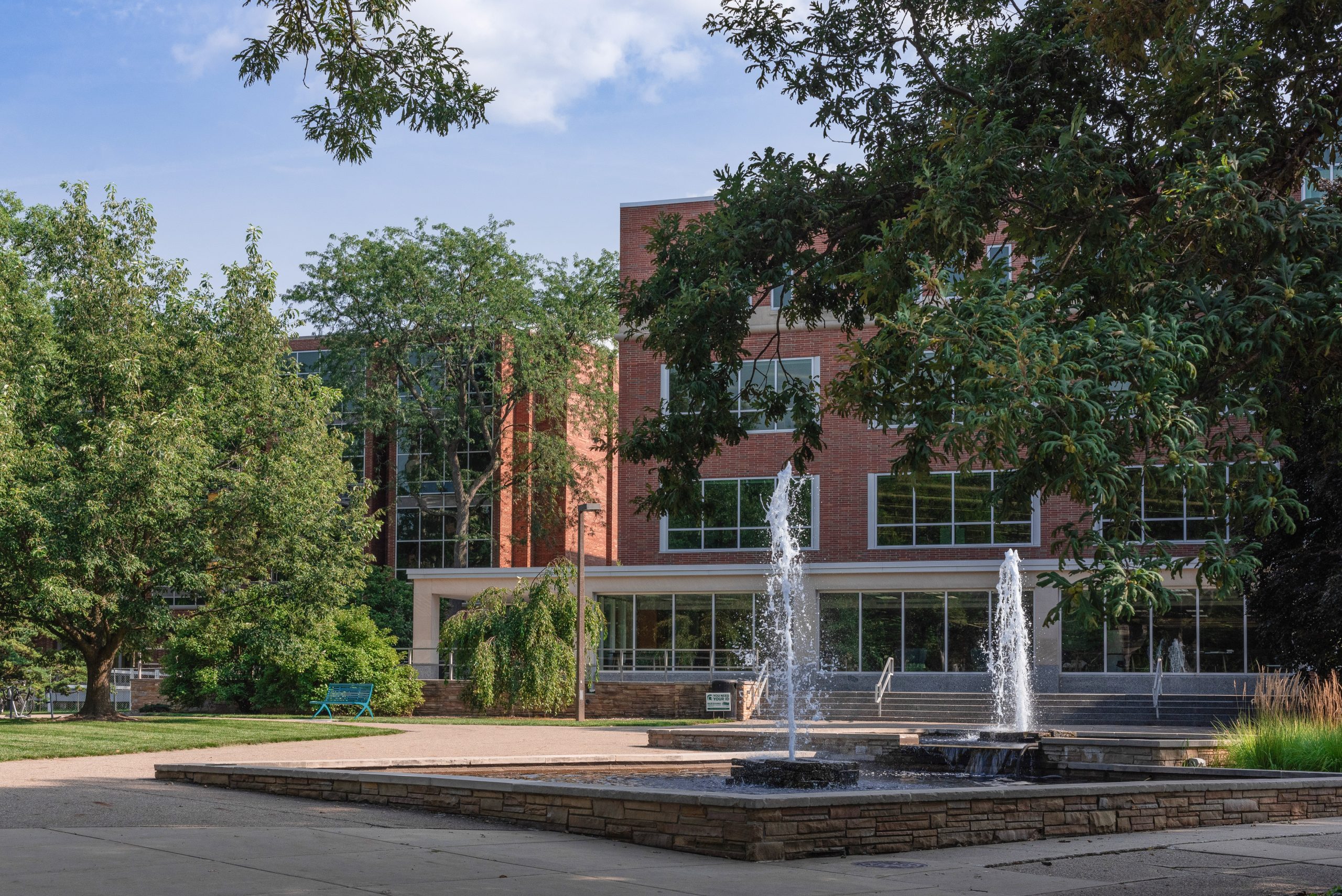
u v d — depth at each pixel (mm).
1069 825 11391
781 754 19141
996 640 36219
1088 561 34250
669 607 39125
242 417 30109
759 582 38000
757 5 13680
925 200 9445
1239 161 8383
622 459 13219
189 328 30125
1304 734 16234
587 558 52219
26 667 42375
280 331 30969
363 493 31672
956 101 13023
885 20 13602
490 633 33812
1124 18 9391
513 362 49250
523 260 50031
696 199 41938
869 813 10078
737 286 12305
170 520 27172
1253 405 7816
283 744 21875
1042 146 10141
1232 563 7258
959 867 9359
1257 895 8250
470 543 52281
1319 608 24328
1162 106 10031
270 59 10812
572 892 7672
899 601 37250
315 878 7828
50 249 30266
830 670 37500
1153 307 8367
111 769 15625
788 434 40531
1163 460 7785
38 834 9539
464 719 32938
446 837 10023
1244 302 7852
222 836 9602
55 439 27828
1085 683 35156
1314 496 24609
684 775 15570
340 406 50000
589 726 29750
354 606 41969
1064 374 6996
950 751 18250
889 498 39625
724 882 8297
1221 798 12602
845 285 13016
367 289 48469
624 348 42125
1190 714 31016
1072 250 9445
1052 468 7172
